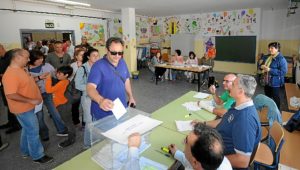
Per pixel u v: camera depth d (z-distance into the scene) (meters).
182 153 1.48
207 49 9.26
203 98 2.92
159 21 10.31
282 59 3.56
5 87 2.17
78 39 7.65
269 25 7.98
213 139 1.02
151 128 1.51
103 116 2.01
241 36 8.30
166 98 5.30
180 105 2.66
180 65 6.81
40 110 2.90
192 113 2.39
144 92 5.88
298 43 7.55
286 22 7.64
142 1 6.01
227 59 8.86
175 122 2.14
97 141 1.56
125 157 1.40
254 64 8.23
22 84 2.25
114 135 1.40
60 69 2.88
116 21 9.02
